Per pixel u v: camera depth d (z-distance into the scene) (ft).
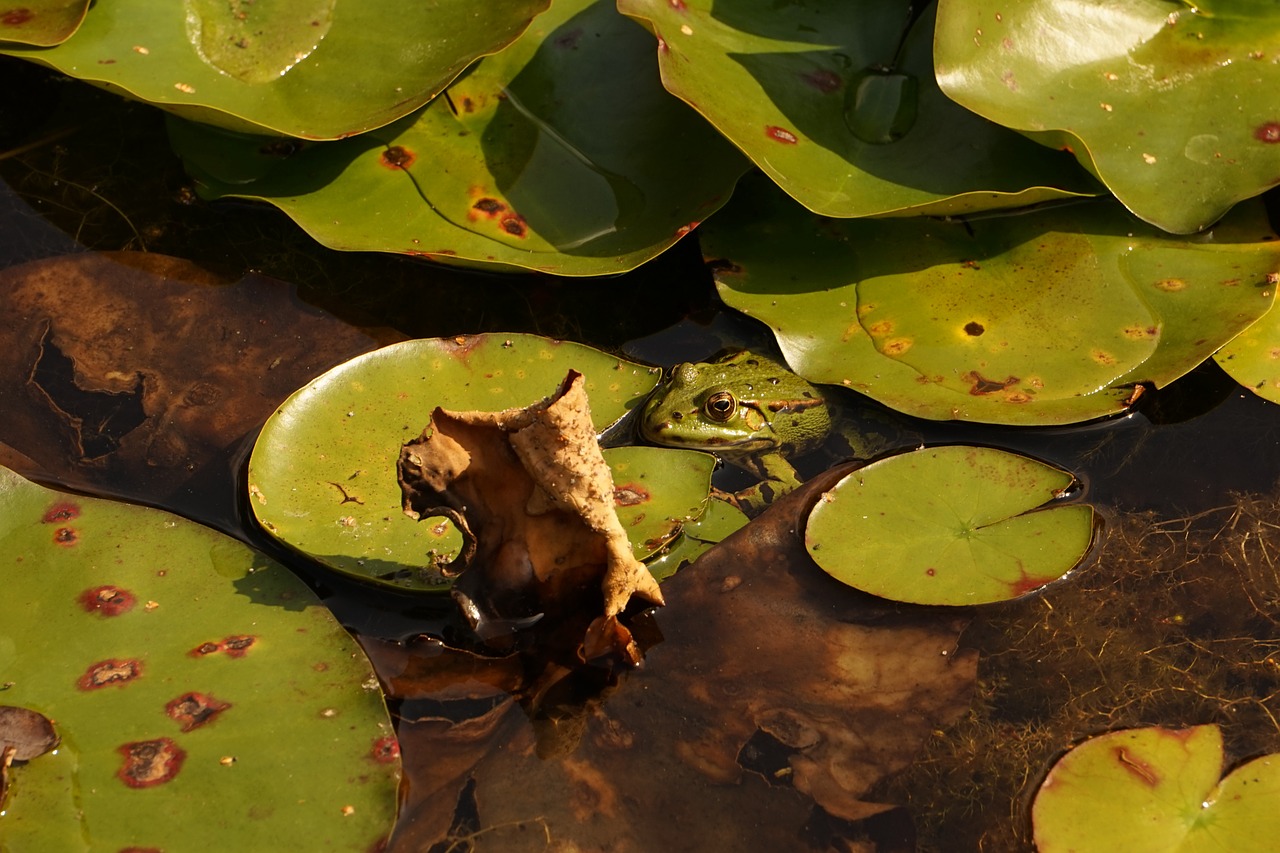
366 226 11.75
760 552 10.60
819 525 10.59
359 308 12.46
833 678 9.67
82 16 11.52
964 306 11.87
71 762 7.89
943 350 11.56
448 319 12.52
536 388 11.19
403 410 10.72
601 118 12.36
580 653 9.65
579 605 9.54
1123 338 11.37
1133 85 11.60
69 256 12.53
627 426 12.41
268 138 12.49
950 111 12.01
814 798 8.84
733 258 12.44
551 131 12.35
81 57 11.32
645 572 9.24
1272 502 11.06
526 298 12.86
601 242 11.68
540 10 11.90
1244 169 11.34
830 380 11.46
